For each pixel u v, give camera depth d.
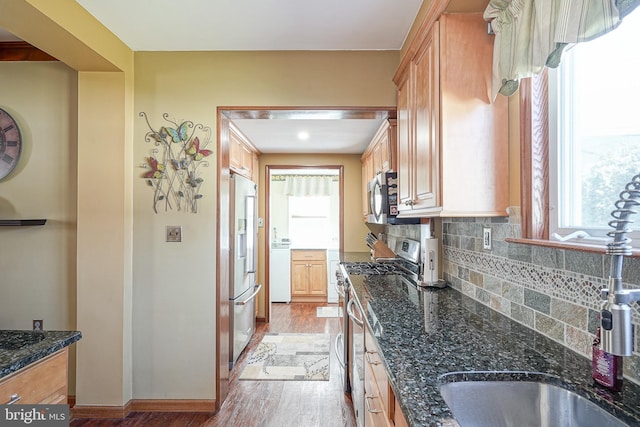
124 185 2.31
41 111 2.45
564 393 0.91
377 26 2.06
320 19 1.99
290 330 4.27
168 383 2.37
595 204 1.04
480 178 1.43
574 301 1.08
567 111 1.17
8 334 1.41
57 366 1.35
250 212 3.71
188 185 2.39
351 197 4.76
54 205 2.45
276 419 2.30
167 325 2.38
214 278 2.38
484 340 1.21
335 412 2.40
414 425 0.72
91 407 2.27
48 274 2.44
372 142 3.69
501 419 0.93
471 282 1.82
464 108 1.43
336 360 3.32
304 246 6.42
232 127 3.35
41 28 1.75
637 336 0.87
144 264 2.38
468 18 1.43
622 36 0.95
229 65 2.38
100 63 2.17
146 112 2.39
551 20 0.94
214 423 2.24
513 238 1.31
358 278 2.49
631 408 0.79
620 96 0.96
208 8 1.88
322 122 3.22
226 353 2.57
